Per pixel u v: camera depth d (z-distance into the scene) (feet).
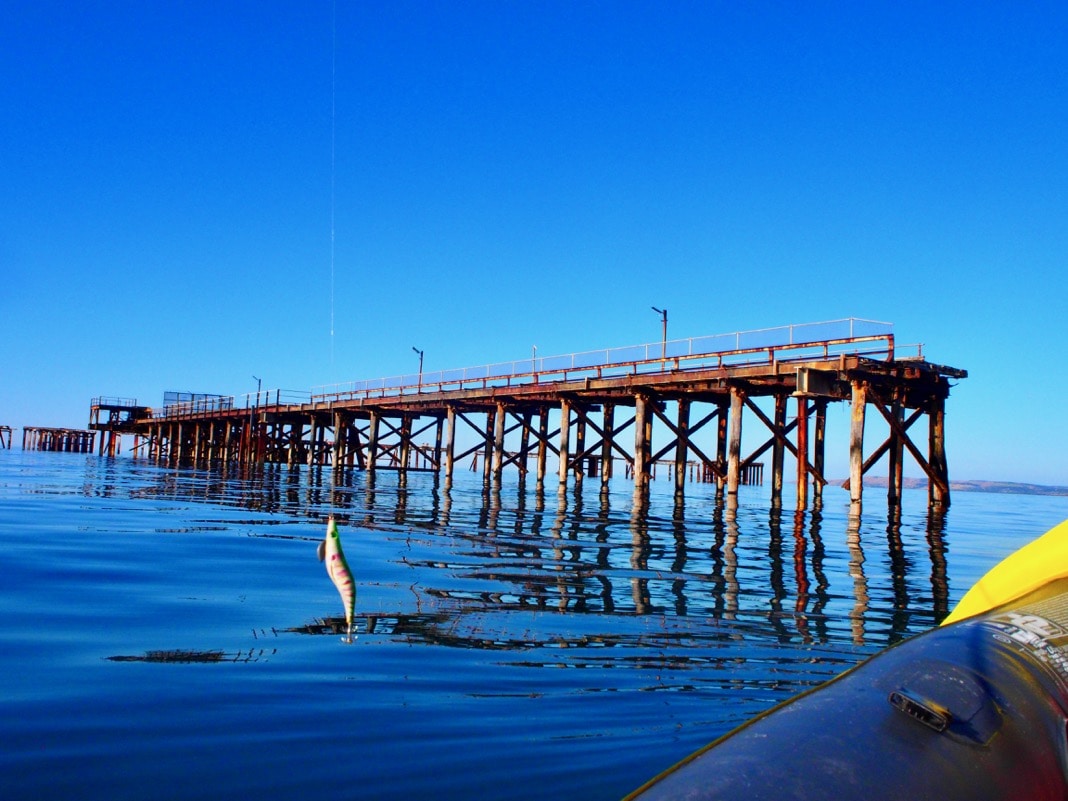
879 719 7.86
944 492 67.62
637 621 20.10
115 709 11.91
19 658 14.35
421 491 76.48
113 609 18.75
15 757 10.02
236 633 16.92
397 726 11.67
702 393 78.54
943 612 23.47
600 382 78.59
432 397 99.66
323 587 22.77
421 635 17.43
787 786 6.85
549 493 84.02
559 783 9.91
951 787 7.00
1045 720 8.11
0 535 30.89
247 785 9.52
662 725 12.14
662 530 45.19
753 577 28.76
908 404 68.49
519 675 14.57
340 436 118.52
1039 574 11.71
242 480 87.25
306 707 12.35
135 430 209.97
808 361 61.93
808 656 17.17
